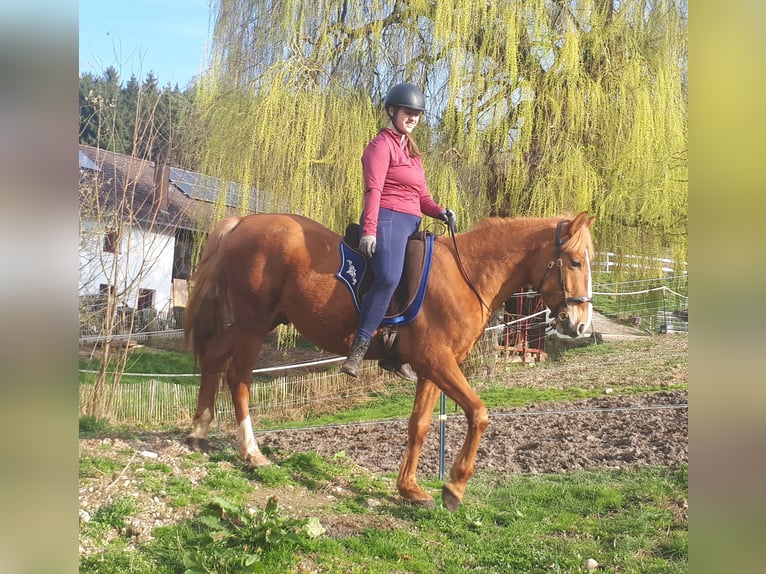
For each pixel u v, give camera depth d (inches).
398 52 455.2
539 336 557.0
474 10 427.5
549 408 371.6
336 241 187.0
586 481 218.1
